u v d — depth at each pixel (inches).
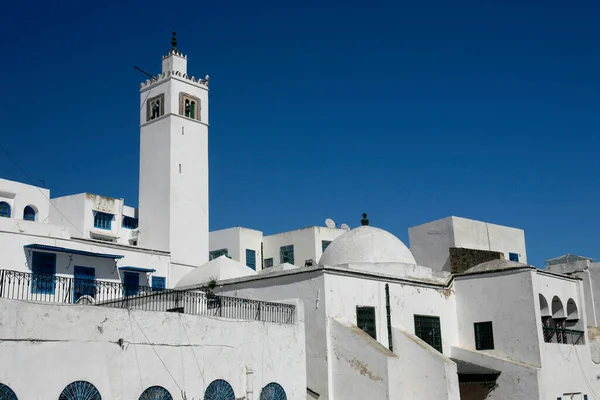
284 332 997.8
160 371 818.2
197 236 1882.4
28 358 698.2
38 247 1396.4
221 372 889.5
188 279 1385.3
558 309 1403.8
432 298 1289.4
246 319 944.3
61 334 730.2
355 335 1028.5
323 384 1042.7
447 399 1069.8
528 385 1198.3
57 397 716.0
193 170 1918.1
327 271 1075.9
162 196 1852.9
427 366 1106.1
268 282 1151.6
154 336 820.0
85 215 1939.0
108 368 767.1
